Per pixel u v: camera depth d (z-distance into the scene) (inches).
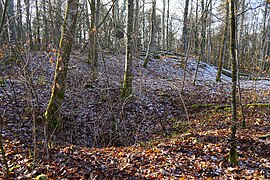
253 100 418.9
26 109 279.6
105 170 200.7
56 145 243.6
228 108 374.3
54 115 270.8
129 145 287.3
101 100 370.0
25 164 196.9
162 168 202.5
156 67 704.4
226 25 616.1
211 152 227.1
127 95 383.9
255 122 304.5
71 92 364.8
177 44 1270.9
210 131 285.4
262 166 201.6
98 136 292.8
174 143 251.9
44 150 220.7
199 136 266.7
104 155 227.9
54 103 269.4
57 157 213.8
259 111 345.7
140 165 209.0
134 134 314.2
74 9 269.0
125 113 354.0
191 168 202.7
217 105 397.1
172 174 193.9
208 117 350.6
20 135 244.2
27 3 276.1
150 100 410.0
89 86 398.3
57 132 270.7
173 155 225.9
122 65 595.5
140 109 373.4
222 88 543.5
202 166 203.5
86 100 358.6
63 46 265.9
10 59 357.1
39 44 462.0
